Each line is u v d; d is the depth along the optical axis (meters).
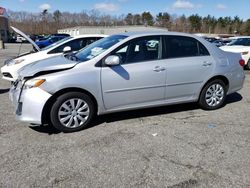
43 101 4.60
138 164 3.81
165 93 5.52
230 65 6.14
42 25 89.88
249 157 4.02
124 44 5.16
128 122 5.37
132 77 5.14
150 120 5.48
